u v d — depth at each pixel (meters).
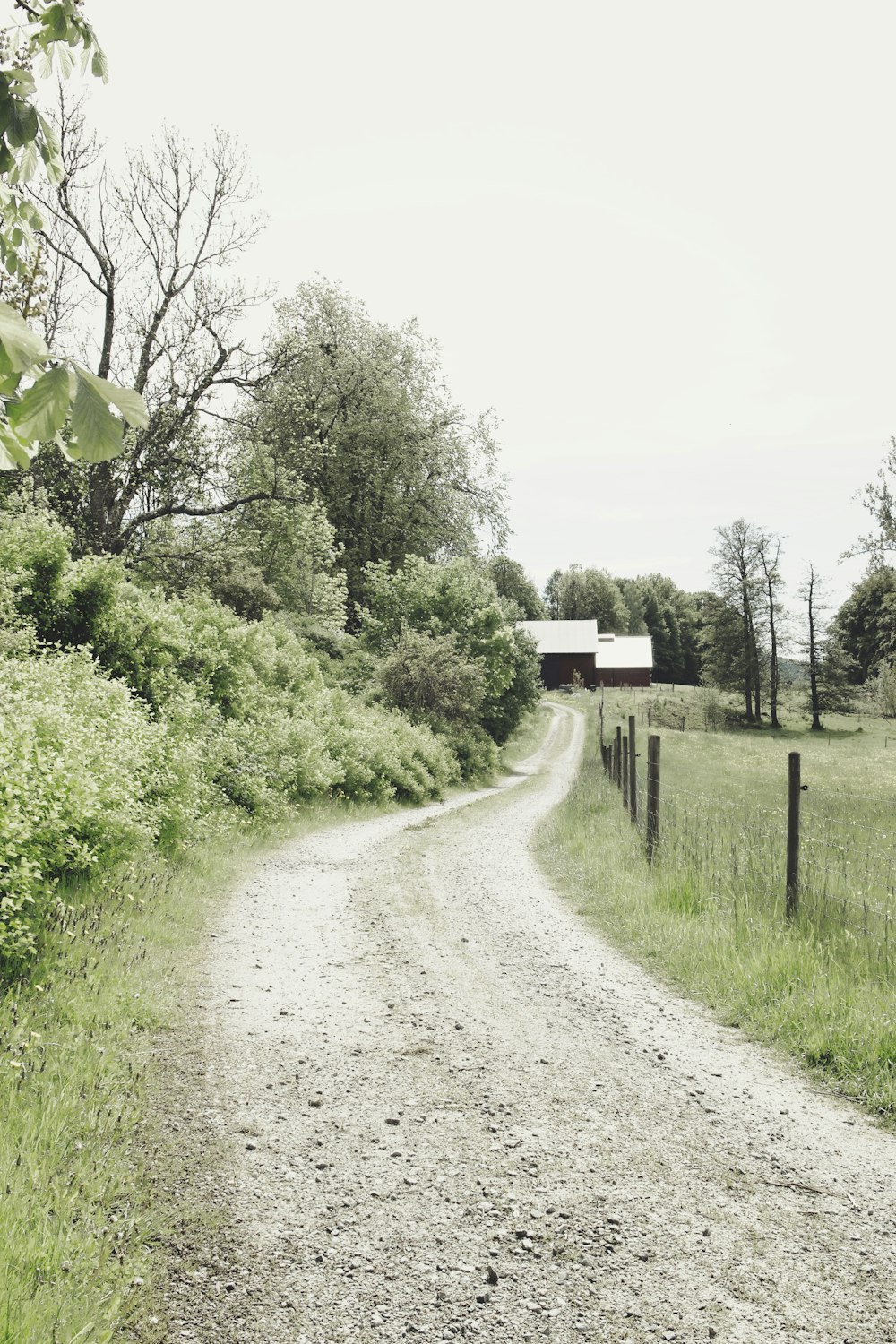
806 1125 4.60
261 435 28.30
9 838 6.41
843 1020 5.63
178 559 26.45
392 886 10.98
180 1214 3.63
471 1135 4.45
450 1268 3.35
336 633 33.78
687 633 125.50
